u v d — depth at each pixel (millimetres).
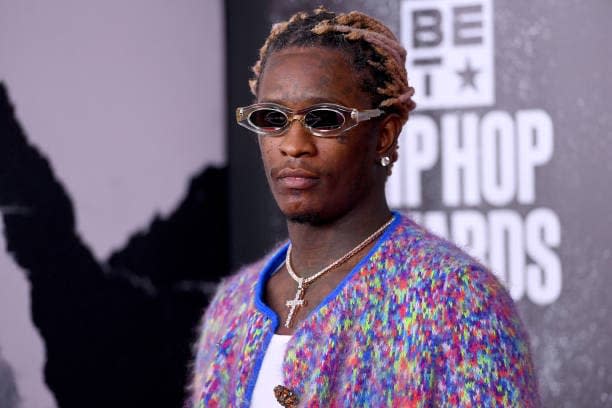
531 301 3820
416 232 1944
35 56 4199
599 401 3740
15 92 4168
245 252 4207
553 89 3787
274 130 1886
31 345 4188
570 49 3768
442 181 3928
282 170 1889
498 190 3867
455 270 1788
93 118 4293
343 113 1839
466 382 1694
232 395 1963
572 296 3773
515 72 3832
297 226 2008
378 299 1822
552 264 3799
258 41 4137
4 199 4148
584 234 3762
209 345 2205
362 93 1896
